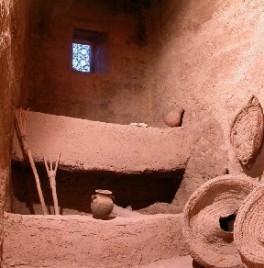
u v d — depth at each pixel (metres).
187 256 3.46
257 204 2.65
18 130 3.72
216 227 2.99
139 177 4.75
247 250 2.57
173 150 4.49
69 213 4.38
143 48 5.87
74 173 4.34
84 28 5.64
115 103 5.55
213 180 2.99
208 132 4.27
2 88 2.86
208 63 4.38
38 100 5.11
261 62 3.56
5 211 3.05
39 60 5.21
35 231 2.99
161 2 5.70
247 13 3.82
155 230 3.36
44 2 5.40
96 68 5.92
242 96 3.78
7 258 2.89
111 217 3.46
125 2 5.93
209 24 4.44
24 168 4.09
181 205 4.61
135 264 3.22
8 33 2.92
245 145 3.48
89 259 3.09
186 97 4.77
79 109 5.34
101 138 4.13
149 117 5.64
